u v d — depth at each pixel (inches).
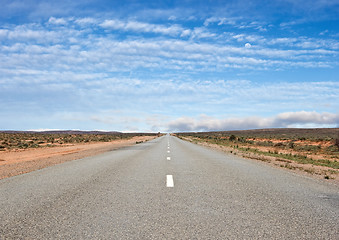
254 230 145.0
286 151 1112.2
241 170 408.5
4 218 165.8
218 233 140.4
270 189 261.7
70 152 891.4
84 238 133.4
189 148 1059.9
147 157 627.5
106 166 446.0
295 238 134.3
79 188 259.9
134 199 215.0
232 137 2427.4
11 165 490.0
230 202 206.8
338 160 757.3
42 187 265.3
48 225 152.6
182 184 282.8
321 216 171.6
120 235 137.3
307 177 357.4
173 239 132.3
